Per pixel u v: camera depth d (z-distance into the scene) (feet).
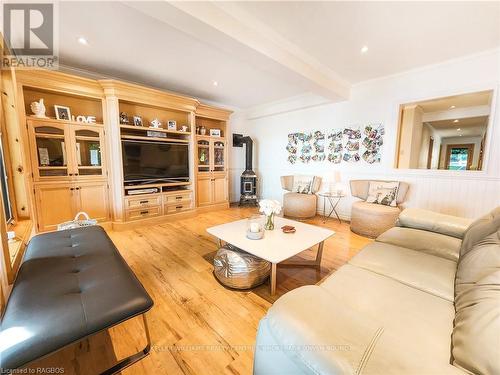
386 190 10.77
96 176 10.30
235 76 11.14
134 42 7.89
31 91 9.20
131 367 3.79
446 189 9.77
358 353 1.81
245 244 6.24
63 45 8.07
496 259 3.07
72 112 10.21
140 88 10.66
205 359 3.97
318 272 7.04
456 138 23.47
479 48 8.14
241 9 6.15
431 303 3.44
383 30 7.03
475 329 1.94
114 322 3.13
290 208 13.50
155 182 12.14
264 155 17.85
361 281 4.01
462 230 5.22
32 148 8.80
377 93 11.37
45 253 4.68
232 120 17.72
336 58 8.99
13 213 6.81
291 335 2.08
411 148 12.73
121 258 4.71
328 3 5.85
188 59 9.25
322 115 13.89
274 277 5.72
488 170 8.76
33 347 2.58
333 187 13.65
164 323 4.81
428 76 9.79
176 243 9.20
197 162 14.06
